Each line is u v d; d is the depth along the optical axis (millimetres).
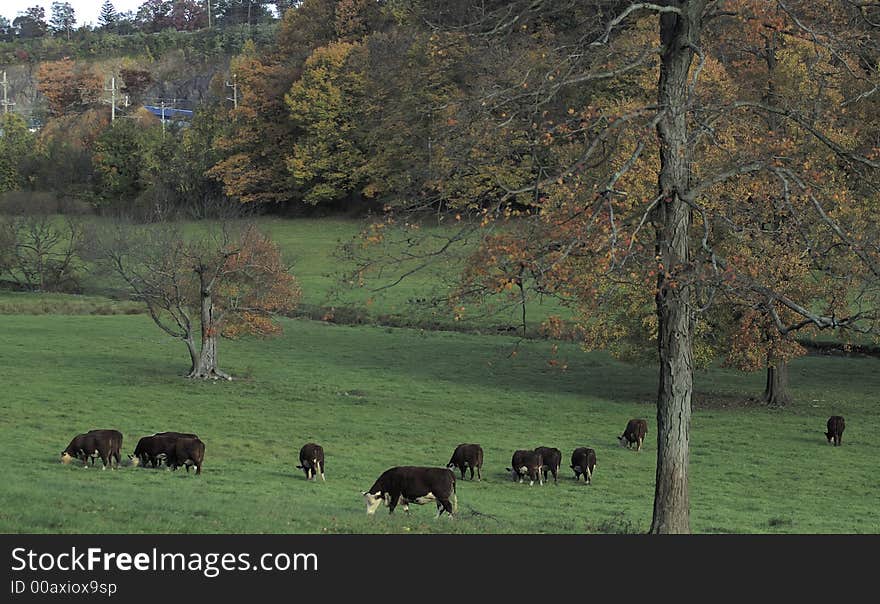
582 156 17016
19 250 98375
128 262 62344
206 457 37125
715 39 21453
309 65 122125
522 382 58469
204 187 130750
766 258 22266
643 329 48500
